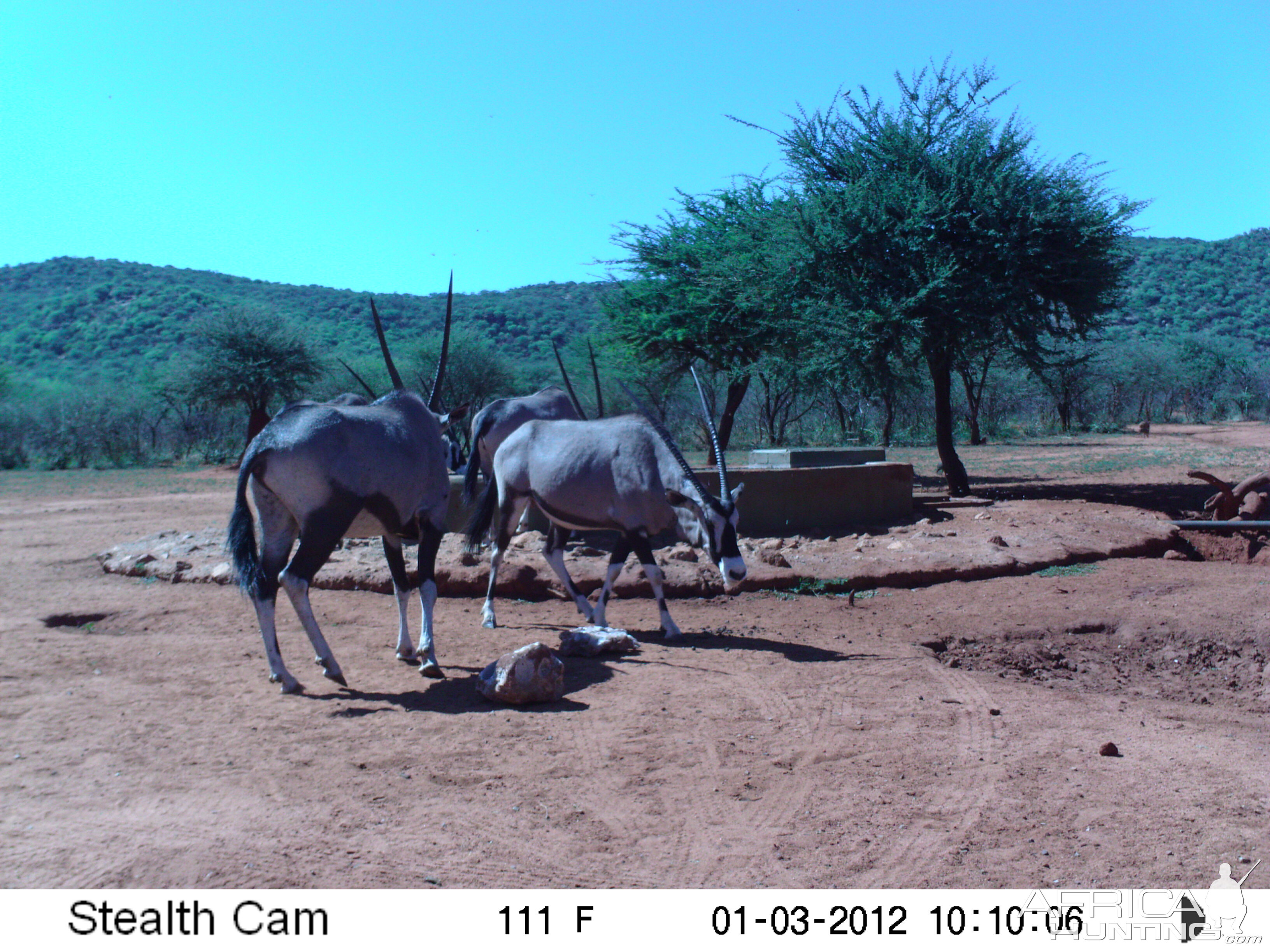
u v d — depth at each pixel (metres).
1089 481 22.12
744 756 5.54
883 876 4.14
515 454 8.91
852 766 5.41
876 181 18.14
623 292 24.44
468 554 10.41
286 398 40.97
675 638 8.38
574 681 7.03
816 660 7.67
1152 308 108.44
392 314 93.56
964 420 47.53
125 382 57.53
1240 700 7.27
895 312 16.89
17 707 6.29
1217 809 4.86
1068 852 4.36
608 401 44.72
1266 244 125.38
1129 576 11.09
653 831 4.55
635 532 8.37
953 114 18.44
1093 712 6.60
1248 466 24.92
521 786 5.06
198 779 5.10
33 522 17.95
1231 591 10.09
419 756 5.48
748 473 13.46
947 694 6.85
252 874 4.04
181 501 22.64
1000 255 17.39
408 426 7.38
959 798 4.97
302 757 5.45
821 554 11.47
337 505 6.68
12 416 41.59
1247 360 67.44
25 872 4.02
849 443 42.62
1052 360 38.84
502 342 87.81
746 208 22.12
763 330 21.69
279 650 6.80
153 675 7.12
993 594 10.22
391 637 8.35
